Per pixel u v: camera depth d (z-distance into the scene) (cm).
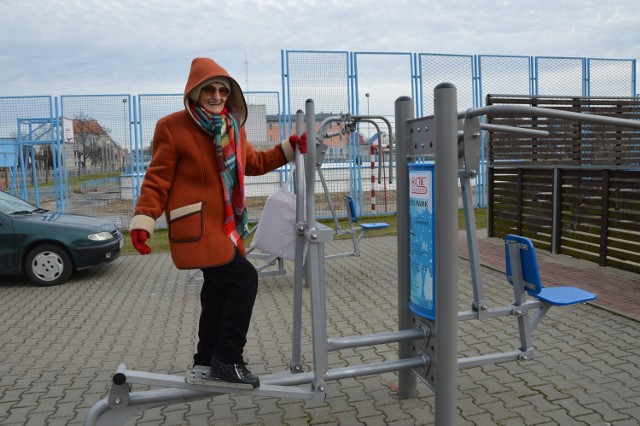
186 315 626
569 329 513
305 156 322
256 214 1427
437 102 282
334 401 379
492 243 1008
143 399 293
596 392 380
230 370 290
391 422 346
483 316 357
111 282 809
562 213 874
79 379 438
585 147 1183
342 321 575
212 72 279
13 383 432
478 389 390
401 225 351
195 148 281
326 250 1027
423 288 322
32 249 790
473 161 313
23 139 1395
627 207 737
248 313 291
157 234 1316
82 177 1387
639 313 554
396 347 486
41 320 618
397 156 347
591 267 780
